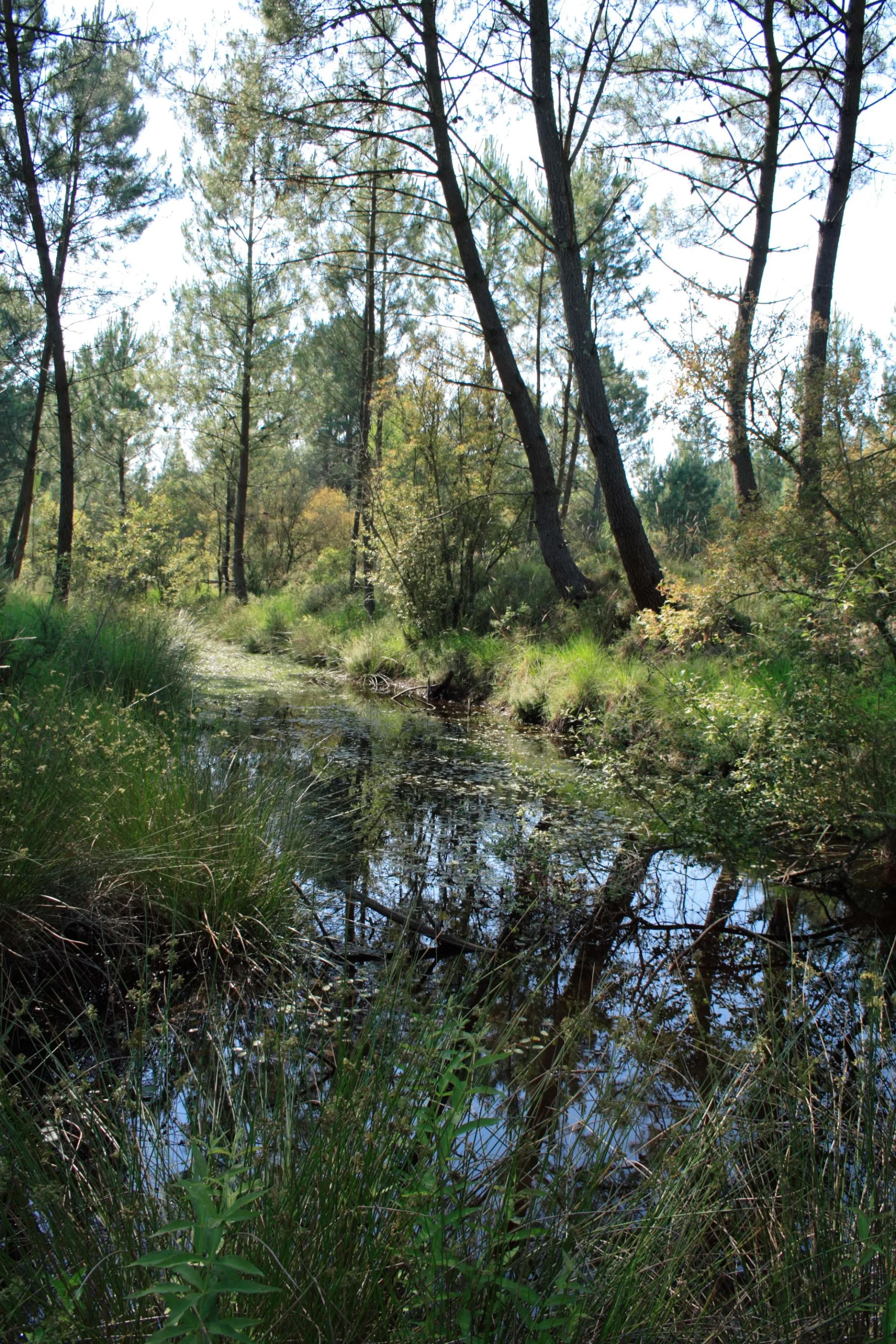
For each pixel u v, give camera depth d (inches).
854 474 198.8
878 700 195.3
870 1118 80.1
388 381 567.8
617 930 164.2
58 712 164.4
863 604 181.9
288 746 301.9
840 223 383.6
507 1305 62.7
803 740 186.5
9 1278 62.2
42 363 645.9
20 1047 107.9
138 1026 98.3
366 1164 67.6
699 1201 74.8
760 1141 89.4
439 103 420.8
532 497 564.7
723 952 153.9
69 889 133.8
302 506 1245.1
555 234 425.7
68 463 538.6
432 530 541.3
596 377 413.4
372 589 671.8
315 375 903.1
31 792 134.8
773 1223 78.2
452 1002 98.8
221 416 918.4
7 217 542.0
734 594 216.2
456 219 431.5
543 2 407.5
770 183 428.1
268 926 145.3
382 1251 62.6
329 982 134.2
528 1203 76.2
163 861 142.1
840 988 136.1
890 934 160.6
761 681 247.0
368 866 189.2
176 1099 96.8
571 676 371.2
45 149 554.6
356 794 250.2
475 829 218.8
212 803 163.5
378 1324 60.3
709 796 192.4
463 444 529.7
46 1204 65.2
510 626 494.0
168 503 629.9
